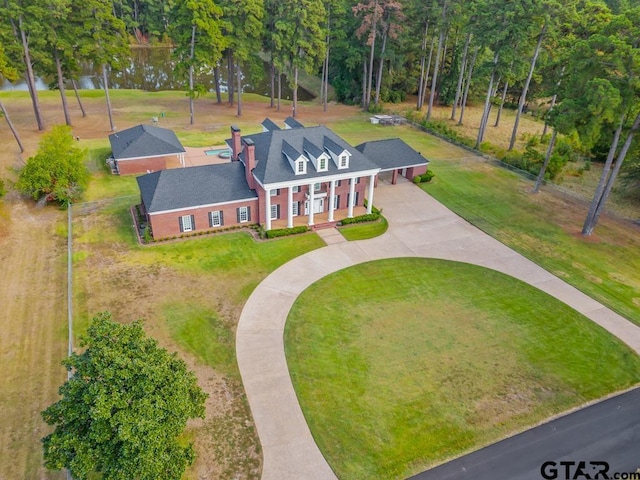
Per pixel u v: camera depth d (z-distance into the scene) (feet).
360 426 71.10
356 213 140.15
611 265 118.83
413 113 254.06
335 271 111.75
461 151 198.59
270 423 71.00
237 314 94.79
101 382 52.03
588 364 86.22
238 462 64.80
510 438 70.44
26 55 175.42
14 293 96.68
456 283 109.19
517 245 126.62
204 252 116.16
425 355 86.33
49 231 120.98
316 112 252.21
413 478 63.77
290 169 124.16
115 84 304.30
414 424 71.92
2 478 60.44
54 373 77.82
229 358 83.25
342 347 87.40
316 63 253.85
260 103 267.39
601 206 128.67
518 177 172.45
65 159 132.98
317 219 135.03
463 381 80.69
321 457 66.08
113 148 160.25
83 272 104.83
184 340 86.63
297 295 101.91
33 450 64.59
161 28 407.64
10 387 74.54
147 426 50.31
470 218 140.87
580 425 73.31
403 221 137.90
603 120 117.50
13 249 111.96
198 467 63.77
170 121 219.20
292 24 213.46
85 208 133.39
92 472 61.93
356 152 133.59
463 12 215.10
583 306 102.83
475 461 66.54
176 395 54.80
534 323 96.73
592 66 116.88
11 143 173.47
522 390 79.36
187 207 118.73
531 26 164.96
